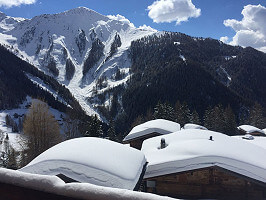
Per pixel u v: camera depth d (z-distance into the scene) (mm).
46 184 1807
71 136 32375
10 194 1933
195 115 48156
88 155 6484
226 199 7965
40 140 23500
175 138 10852
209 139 9695
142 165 7496
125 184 5734
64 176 5945
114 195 1582
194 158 8023
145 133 15734
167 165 8141
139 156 7855
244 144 9633
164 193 8578
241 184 7867
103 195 1608
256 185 7746
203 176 8234
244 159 7887
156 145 10844
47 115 24234
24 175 1919
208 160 7879
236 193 7895
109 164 6281
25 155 23750
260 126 50531
